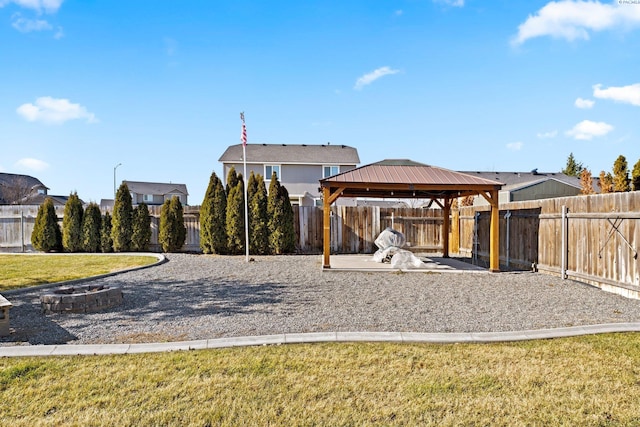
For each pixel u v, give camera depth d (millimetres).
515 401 2789
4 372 3166
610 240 6785
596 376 3180
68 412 2592
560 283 7539
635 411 2650
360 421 2516
